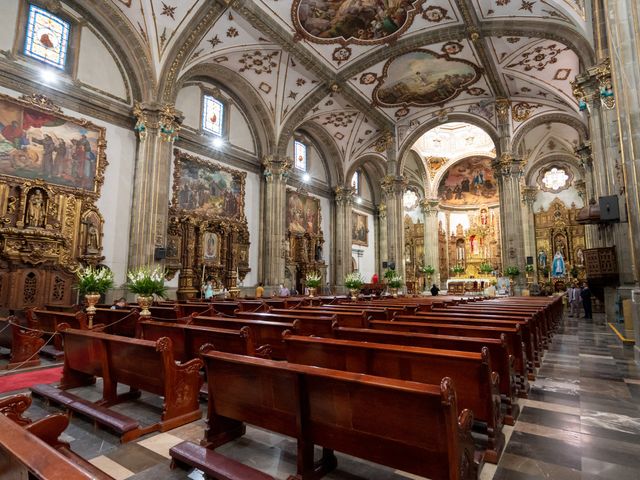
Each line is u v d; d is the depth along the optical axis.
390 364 3.62
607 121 10.85
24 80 11.59
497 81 19.19
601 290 16.14
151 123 14.11
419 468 2.29
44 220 11.61
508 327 5.04
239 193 18.89
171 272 15.40
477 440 3.53
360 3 14.29
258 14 14.15
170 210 15.62
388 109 22.50
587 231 25.48
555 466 3.06
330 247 25.48
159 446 3.40
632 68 6.69
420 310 8.51
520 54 16.92
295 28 15.27
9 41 11.36
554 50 16.30
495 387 3.34
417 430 2.29
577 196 29.02
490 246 34.97
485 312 7.57
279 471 2.96
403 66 18.27
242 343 4.39
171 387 3.86
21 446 1.46
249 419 3.08
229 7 13.62
